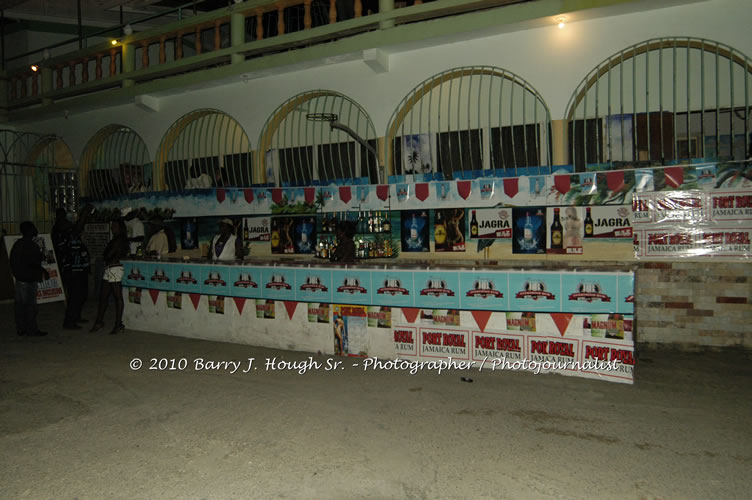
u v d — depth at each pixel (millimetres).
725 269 6766
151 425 4992
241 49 9836
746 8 6547
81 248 9305
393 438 4605
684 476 3918
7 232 13867
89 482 3982
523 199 7699
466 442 4508
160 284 8641
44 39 14484
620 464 4102
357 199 8961
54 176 13094
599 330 5867
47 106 12867
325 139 10078
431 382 5973
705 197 6746
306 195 9422
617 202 7191
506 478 3932
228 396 5707
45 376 6539
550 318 6074
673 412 5055
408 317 6688
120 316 8820
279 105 9914
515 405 5270
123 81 11570
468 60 8125
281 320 7488
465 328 6426
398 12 8219
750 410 5086
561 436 4590
